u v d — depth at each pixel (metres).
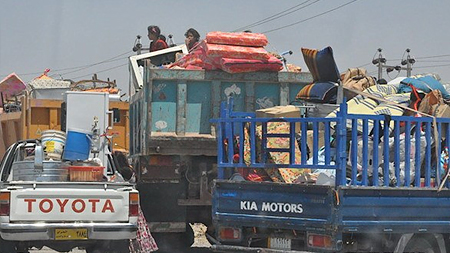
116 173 13.92
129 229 12.36
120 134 18.31
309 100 12.31
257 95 14.47
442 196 10.67
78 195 12.23
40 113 17.36
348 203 9.72
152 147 14.07
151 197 14.46
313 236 9.96
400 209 10.21
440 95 11.37
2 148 19.12
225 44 14.20
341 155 9.79
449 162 10.62
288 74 14.49
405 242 10.41
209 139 14.20
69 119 15.09
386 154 10.18
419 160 10.46
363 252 10.47
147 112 14.13
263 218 10.59
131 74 16.94
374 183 10.06
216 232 11.27
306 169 11.23
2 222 11.94
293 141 10.63
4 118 18.86
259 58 14.19
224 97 14.33
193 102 14.25
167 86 14.20
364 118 9.98
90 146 13.22
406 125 10.36
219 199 11.19
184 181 14.50
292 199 10.23
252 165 10.95
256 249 10.56
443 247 10.86
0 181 13.38
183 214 14.50
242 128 11.16
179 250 15.34
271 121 10.73
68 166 12.91
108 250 12.78
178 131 14.16
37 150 12.73
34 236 12.00
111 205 12.35
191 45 17.72
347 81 13.40
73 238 12.15
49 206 12.11
